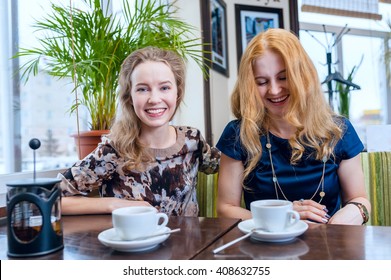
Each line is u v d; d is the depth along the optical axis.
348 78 2.60
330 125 1.09
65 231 0.75
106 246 0.63
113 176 1.10
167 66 1.08
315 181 1.09
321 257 0.56
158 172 1.10
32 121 1.47
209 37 2.21
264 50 1.02
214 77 2.36
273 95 1.04
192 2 2.16
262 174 1.12
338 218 0.92
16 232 0.58
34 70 1.39
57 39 1.52
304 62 1.04
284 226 0.66
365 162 1.32
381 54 2.75
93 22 1.48
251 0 2.76
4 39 1.37
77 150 1.46
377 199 1.29
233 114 1.23
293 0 2.77
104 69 1.47
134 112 1.11
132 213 0.63
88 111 1.61
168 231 0.66
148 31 1.53
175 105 1.12
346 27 2.80
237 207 1.09
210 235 0.69
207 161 1.27
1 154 1.33
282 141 1.11
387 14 2.72
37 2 1.51
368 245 0.61
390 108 2.75
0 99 1.34
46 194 0.60
